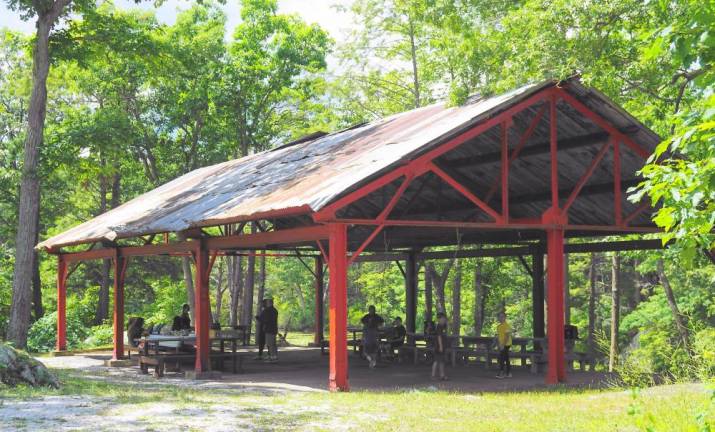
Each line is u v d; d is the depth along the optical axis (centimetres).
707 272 3131
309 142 2470
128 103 4166
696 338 753
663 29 608
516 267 3991
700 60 609
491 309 4366
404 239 2547
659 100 2261
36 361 1390
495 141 1866
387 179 1445
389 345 2244
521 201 2108
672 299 2878
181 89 4044
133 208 2644
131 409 1115
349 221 1409
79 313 3756
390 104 3875
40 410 1078
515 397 1340
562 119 1766
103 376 1800
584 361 1952
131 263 4569
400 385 1598
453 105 1903
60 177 3950
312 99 4341
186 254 2389
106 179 4350
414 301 2681
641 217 2077
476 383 1641
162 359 1789
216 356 1839
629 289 4425
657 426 883
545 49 1953
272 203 1520
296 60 4138
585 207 2119
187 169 4312
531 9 2048
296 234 1529
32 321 3869
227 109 4138
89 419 1011
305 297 5794
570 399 1303
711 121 559
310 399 1288
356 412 1136
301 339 3866
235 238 1731
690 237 583
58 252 2680
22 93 3950
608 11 1861
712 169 554
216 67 4081
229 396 1319
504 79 2034
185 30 4106
